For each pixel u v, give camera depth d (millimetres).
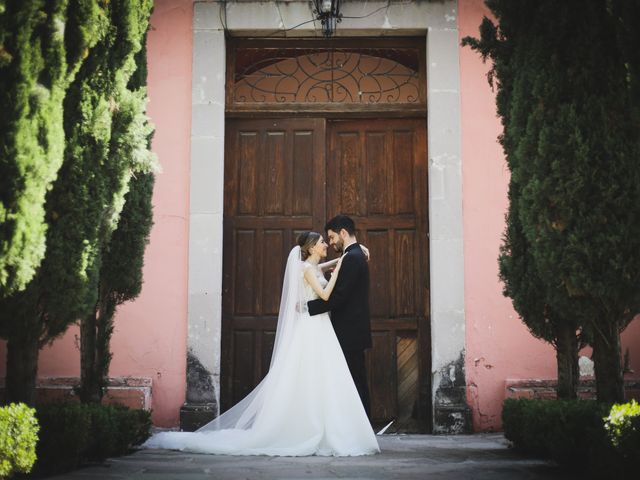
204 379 7445
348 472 4398
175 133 7793
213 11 7914
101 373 5586
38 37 3920
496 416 7465
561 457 4375
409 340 7898
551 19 4797
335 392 5777
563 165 4582
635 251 4434
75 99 4484
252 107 8055
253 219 8000
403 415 7762
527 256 5445
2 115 3766
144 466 4641
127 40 4902
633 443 3607
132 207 5750
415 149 8086
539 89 4805
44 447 4148
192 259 7605
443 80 7848
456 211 7707
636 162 4496
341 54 8219
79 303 4312
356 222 8023
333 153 8125
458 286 7609
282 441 5699
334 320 6199
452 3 7922
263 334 7859
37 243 3854
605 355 4602
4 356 7355
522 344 7559
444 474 4305
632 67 4250
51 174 3939
